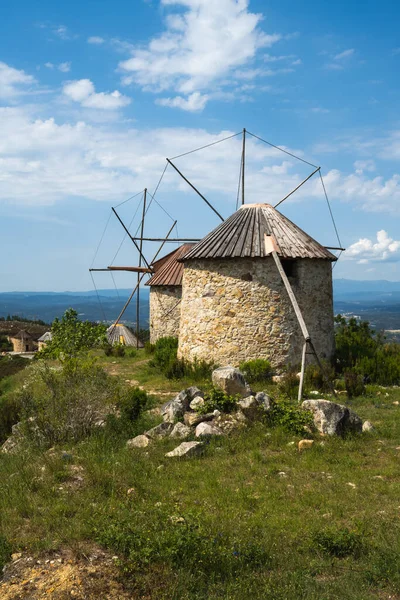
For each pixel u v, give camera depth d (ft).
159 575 17.89
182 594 17.02
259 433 35.50
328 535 20.38
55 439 37.27
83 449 33.68
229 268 61.11
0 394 75.00
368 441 34.55
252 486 26.89
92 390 40.34
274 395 50.01
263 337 59.57
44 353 64.85
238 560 18.89
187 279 65.62
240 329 60.34
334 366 62.44
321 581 18.17
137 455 31.89
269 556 19.42
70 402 38.63
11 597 16.74
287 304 59.93
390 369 58.18
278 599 16.88
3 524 22.44
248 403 37.27
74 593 16.90
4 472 30.83
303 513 23.48
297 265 61.26
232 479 28.12
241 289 60.49
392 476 28.04
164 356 69.62
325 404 36.70
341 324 86.58
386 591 17.54
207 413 37.32
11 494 26.03
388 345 71.05
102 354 92.84
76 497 24.95
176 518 21.25
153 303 101.40
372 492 25.79
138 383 61.16
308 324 61.41
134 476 28.12
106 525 20.89
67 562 18.72
